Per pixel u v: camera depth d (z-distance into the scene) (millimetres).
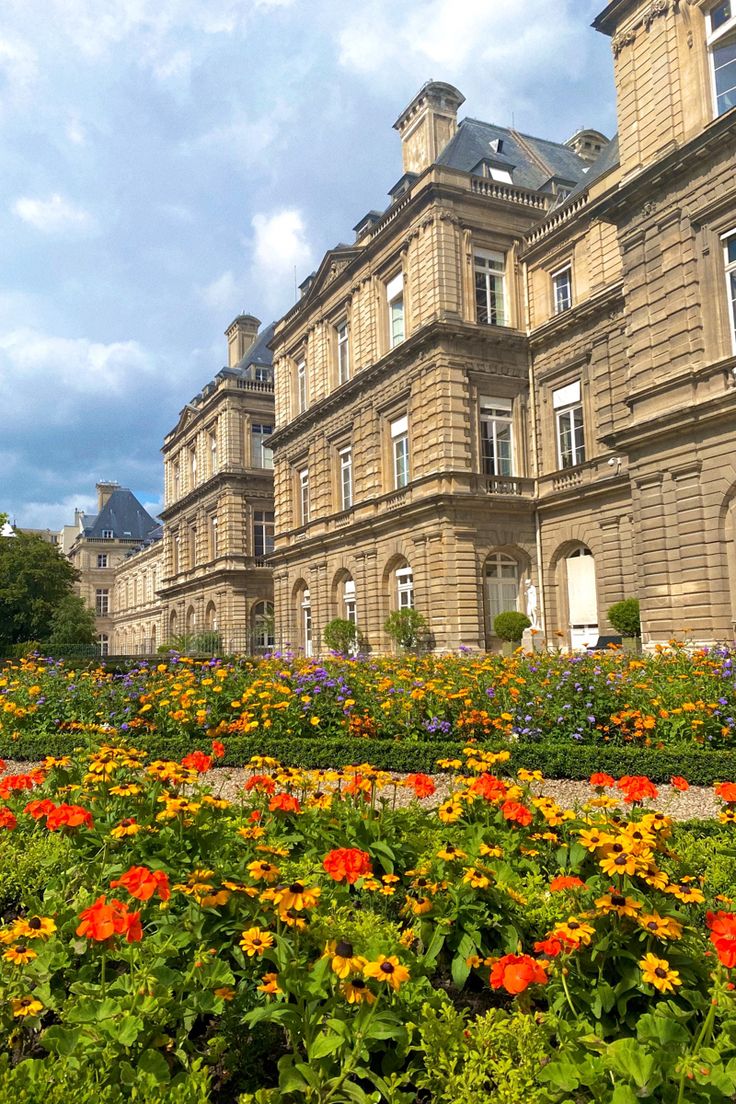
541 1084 2785
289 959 3307
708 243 18469
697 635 18297
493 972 2963
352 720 11812
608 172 26594
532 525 28969
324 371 36562
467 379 28312
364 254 32438
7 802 5816
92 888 4223
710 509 18172
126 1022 2922
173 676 14273
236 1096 3254
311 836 4887
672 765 9469
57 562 50969
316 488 36781
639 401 20172
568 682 11680
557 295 29250
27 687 14102
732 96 18281
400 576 30250
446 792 9125
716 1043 2781
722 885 4375
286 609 39688
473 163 31906
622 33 21062
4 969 3355
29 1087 2484
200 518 55562
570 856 4270
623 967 3271
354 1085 2791
